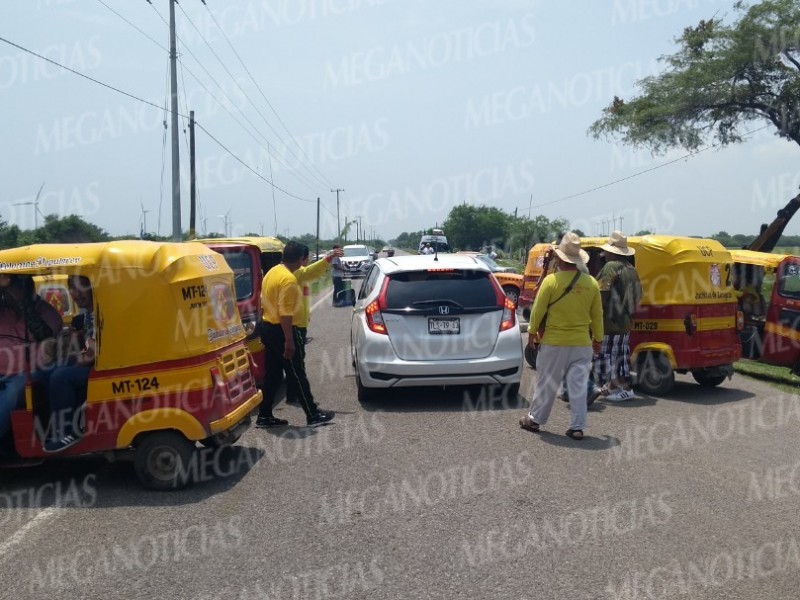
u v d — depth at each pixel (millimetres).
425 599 4113
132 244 6176
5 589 4305
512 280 21641
